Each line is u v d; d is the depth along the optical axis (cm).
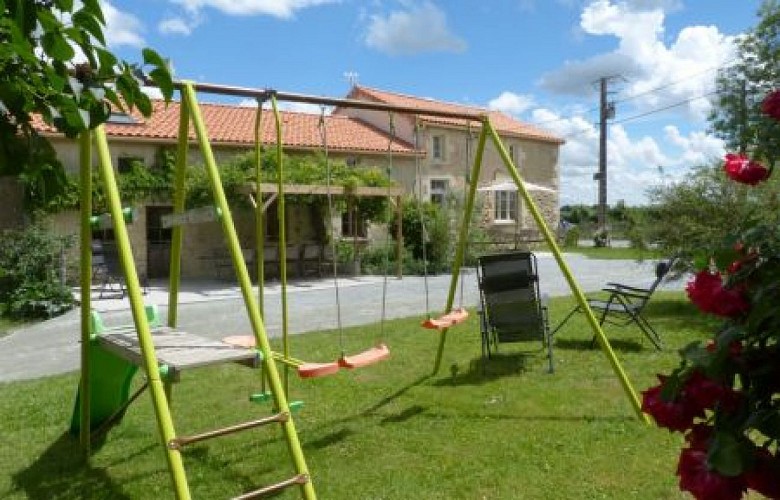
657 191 920
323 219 1861
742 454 128
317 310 1147
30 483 405
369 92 2495
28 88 146
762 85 1839
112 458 444
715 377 140
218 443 466
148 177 1559
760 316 138
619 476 384
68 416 534
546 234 527
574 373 633
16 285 1174
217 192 347
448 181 2394
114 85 156
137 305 311
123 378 488
